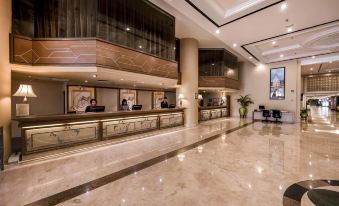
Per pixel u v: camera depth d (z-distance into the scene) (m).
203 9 5.43
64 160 4.12
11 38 4.14
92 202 2.53
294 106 11.91
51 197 2.64
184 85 8.88
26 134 3.95
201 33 8.34
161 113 7.48
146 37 6.22
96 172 3.51
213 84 10.68
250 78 13.84
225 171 3.61
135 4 5.84
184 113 8.84
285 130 8.29
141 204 2.50
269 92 12.94
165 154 4.64
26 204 2.47
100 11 4.99
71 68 4.58
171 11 6.68
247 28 6.76
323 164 4.02
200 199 2.63
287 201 2.59
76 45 4.57
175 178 3.29
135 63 5.62
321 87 16.62
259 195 2.75
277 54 10.45
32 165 3.80
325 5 5.16
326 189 2.94
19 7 5.10
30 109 6.73
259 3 5.13
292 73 12.02
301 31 7.09
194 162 4.09
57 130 4.39
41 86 7.03
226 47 10.51
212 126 9.21
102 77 6.10
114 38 5.32
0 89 3.69
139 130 6.47
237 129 8.43
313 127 9.28
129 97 10.30
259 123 10.63
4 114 3.80
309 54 10.32
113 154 4.59
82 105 8.15
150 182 3.13
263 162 4.12
